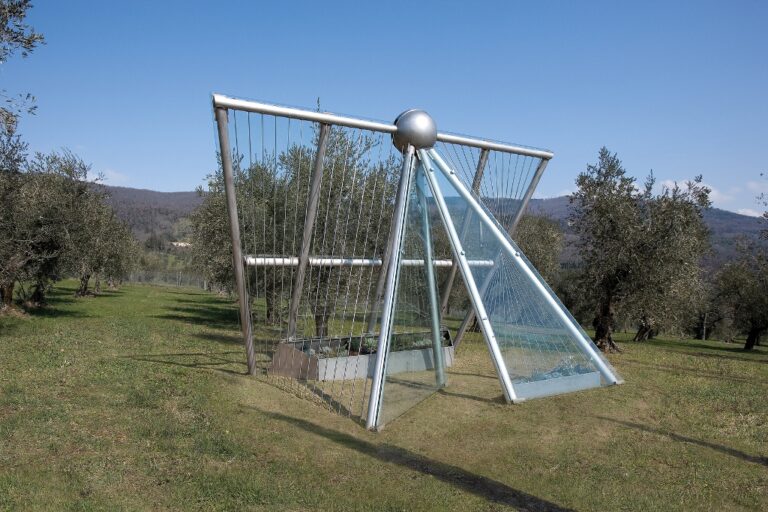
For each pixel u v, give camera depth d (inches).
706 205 692.7
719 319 1609.3
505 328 449.1
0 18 468.4
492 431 357.1
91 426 305.3
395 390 401.1
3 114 466.9
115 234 1295.5
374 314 533.6
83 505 211.9
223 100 379.6
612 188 723.4
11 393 358.9
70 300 1300.4
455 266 553.6
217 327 905.5
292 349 489.1
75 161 913.5
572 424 377.1
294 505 230.1
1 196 638.5
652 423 388.8
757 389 519.2
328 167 584.1
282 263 469.7
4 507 206.4
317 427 341.7
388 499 243.4
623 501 255.3
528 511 240.8
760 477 295.4
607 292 731.4
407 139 432.8
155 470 253.0
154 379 429.7
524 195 561.9
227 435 309.4
